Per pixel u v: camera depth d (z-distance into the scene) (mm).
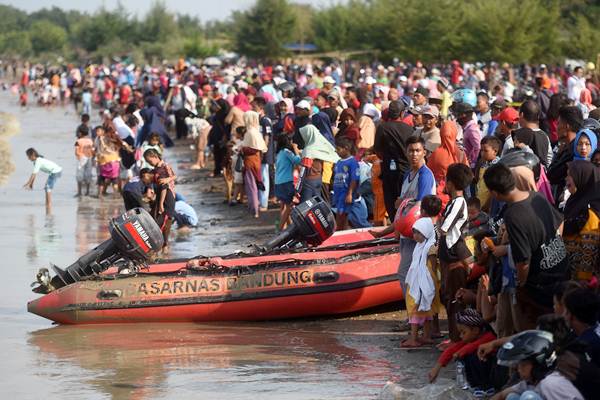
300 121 37625
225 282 25531
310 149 32906
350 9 173500
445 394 18516
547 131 33250
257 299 25328
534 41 120250
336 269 25531
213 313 25438
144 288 25500
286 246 27594
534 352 14500
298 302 25250
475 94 36656
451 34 125375
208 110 68000
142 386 20156
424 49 129125
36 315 26922
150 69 133625
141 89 97000
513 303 17922
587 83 54875
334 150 33344
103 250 26703
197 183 54312
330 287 25312
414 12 131125
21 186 56469
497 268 18266
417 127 31453
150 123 51281
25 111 119875
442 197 26297
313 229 27078
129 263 26562
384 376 20344
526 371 14773
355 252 26531
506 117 28828
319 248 27531
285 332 24531
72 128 95562
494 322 18766
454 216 21000
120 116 54594
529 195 17500
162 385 20188
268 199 45281
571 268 19781
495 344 17125
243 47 176875
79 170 52062
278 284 25406
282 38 174375
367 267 25609
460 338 20922
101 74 134750
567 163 21641
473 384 18672
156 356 22500
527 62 119125
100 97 122625
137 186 35312
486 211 25016
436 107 34438
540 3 127312
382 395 18781
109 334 24703
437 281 22250
